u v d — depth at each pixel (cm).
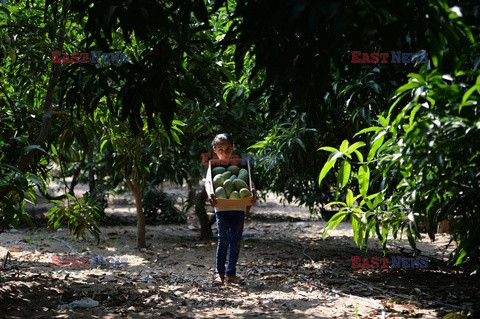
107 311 342
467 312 327
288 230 830
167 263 525
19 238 670
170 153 670
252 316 334
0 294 364
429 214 295
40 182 358
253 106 529
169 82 249
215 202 417
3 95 460
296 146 463
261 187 843
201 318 329
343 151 283
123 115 250
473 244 267
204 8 242
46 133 396
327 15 174
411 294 390
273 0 199
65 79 285
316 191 884
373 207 315
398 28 203
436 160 234
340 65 228
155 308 352
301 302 370
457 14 198
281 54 211
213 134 600
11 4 450
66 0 345
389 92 378
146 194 920
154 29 245
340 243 676
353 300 374
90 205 517
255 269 488
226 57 459
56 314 331
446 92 231
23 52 408
